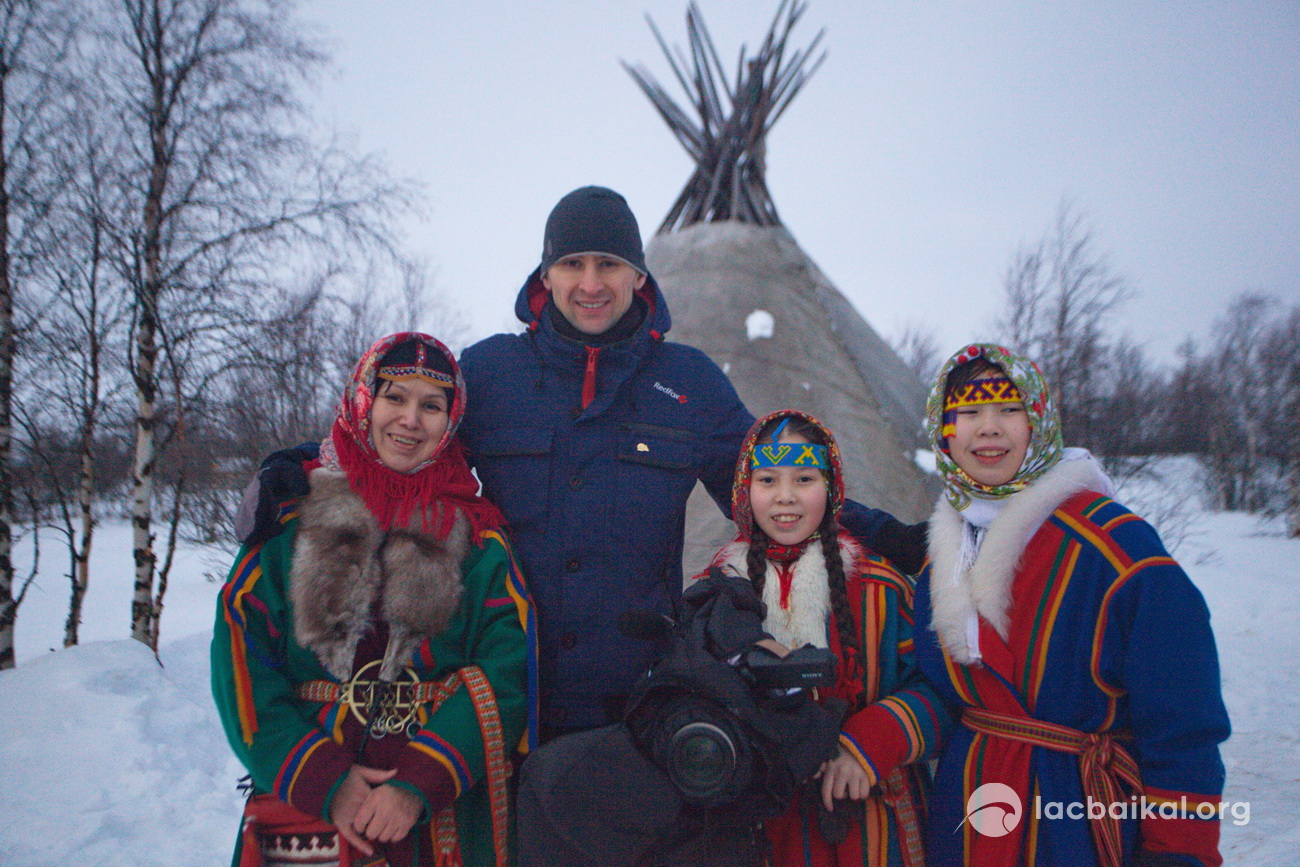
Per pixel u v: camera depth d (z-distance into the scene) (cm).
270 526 161
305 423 780
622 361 196
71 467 688
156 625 633
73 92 609
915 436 755
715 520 581
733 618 158
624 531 186
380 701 159
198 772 363
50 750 356
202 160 638
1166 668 141
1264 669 673
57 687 404
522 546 186
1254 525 2336
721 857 151
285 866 158
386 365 171
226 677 156
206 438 706
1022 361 161
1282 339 2872
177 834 311
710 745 139
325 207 679
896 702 168
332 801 147
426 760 152
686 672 148
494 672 164
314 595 157
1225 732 139
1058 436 163
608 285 192
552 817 143
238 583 160
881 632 179
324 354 727
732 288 785
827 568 179
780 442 183
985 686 163
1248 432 2866
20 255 596
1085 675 150
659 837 148
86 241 609
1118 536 149
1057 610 153
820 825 161
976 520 166
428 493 170
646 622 166
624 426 193
